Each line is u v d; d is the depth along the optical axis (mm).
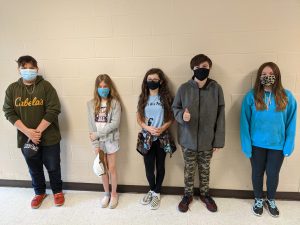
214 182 2330
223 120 1986
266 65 1905
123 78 2240
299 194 2236
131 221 1992
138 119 2154
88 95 2320
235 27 2035
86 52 2240
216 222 1961
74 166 2486
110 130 2109
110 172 2213
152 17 2105
